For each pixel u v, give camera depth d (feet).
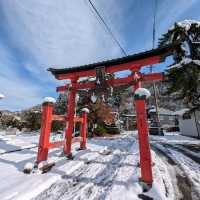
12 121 74.38
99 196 9.68
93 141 37.19
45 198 9.48
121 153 22.80
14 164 15.65
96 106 50.70
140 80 16.55
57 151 22.58
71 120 20.27
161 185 11.42
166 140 44.21
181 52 40.96
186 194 10.29
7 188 10.12
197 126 51.85
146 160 11.78
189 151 26.09
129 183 11.49
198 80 36.35
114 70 18.20
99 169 15.02
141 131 12.48
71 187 11.01
